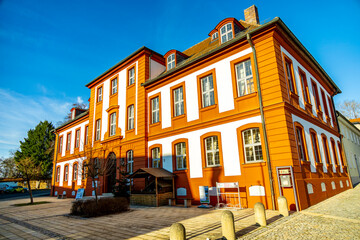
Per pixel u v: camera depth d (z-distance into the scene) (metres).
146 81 17.67
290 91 11.80
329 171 14.52
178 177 14.40
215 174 12.46
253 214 9.09
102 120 22.06
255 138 11.45
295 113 11.54
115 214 10.90
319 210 9.35
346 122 25.88
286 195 9.73
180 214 10.03
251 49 12.20
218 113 13.03
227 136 12.34
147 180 15.73
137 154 17.23
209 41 18.72
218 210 10.66
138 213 10.87
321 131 15.08
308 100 14.28
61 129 31.52
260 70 11.59
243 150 11.66
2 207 16.77
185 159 14.48
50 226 8.78
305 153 11.70
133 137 18.02
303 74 14.45
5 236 7.50
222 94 13.04
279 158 10.22
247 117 11.71
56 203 18.36
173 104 15.89
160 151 15.89
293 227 6.80
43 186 46.34
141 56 19.06
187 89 15.01
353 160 25.92
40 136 47.38
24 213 12.91
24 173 19.11
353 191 16.31
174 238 4.98
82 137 25.95
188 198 13.55
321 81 18.28
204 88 14.34
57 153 31.19
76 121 27.75
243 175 11.30
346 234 5.91
